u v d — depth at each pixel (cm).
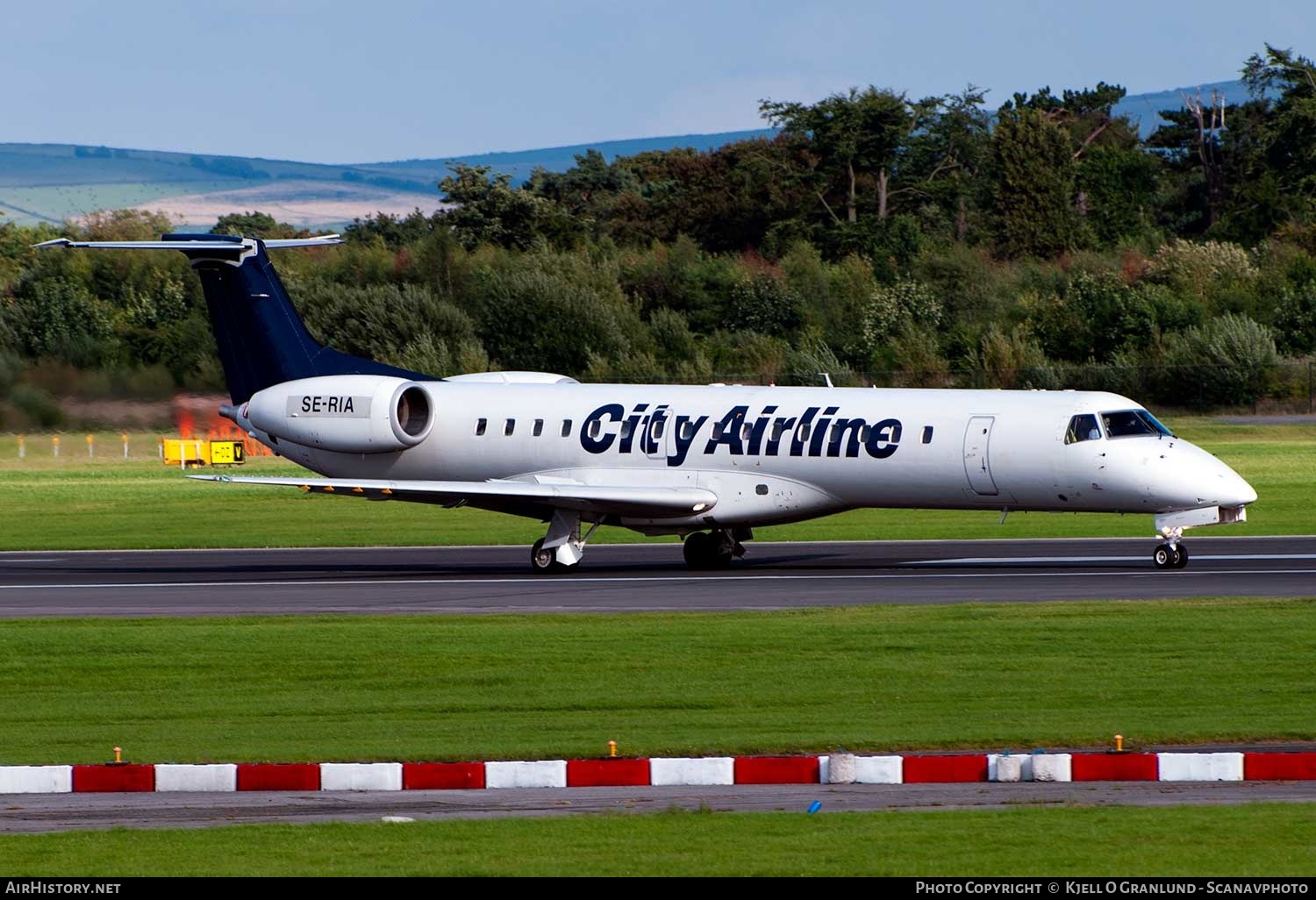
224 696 7556
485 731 6594
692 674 7838
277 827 4919
